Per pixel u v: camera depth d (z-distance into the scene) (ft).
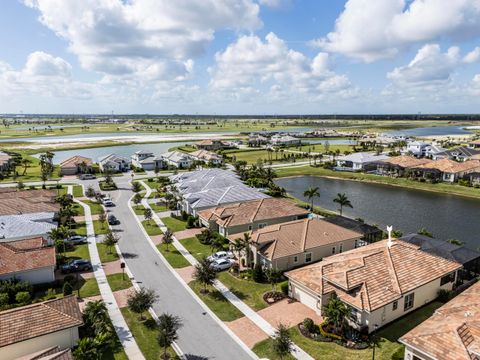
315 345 98.07
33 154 545.85
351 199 288.10
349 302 104.27
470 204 270.67
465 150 453.58
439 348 79.25
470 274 138.10
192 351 96.68
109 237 168.66
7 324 90.94
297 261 147.43
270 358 92.99
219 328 107.24
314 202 279.28
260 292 129.59
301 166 441.68
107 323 107.65
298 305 120.06
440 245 148.97
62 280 139.74
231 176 281.13
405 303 112.16
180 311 117.19
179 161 440.04
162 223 216.74
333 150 579.89
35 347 91.09
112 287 134.62
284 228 157.28
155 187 327.47
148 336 103.65
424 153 500.74
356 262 117.91
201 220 207.92
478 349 75.66
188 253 168.04
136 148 646.33
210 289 132.26
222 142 637.71
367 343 98.27
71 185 336.90
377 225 220.02
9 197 234.79
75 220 224.33
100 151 603.67
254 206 197.47
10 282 129.39
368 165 411.13
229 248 170.81
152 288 133.18
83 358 87.25
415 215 242.58
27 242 154.40
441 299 121.19
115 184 336.08
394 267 117.29
